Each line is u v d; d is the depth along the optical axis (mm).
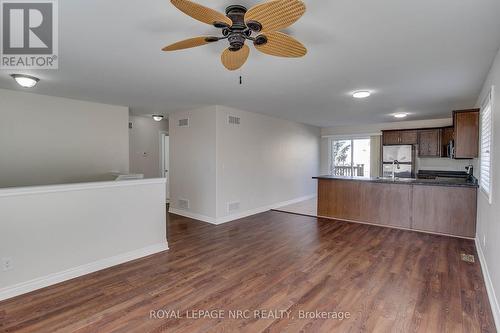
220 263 3260
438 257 3436
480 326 2043
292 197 7418
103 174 4941
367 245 3904
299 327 2027
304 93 4152
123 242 3330
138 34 2201
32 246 2629
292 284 2717
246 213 5801
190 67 2979
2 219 2465
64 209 2846
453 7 1794
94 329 2008
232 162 5441
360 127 8070
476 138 3826
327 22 2000
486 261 2939
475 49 2484
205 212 5332
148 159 6809
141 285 2707
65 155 4496
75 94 4203
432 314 2193
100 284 2730
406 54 2611
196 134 5473
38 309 2277
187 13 1534
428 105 5066
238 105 5121
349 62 2816
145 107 5316
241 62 2236
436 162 6688
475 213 4238
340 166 8578
